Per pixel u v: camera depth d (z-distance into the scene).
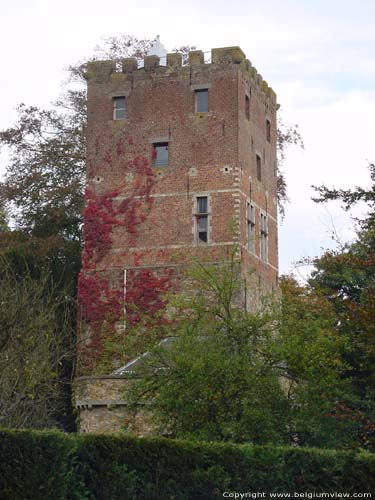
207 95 57.75
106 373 55.78
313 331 37.34
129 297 56.72
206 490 26.19
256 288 57.16
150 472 25.56
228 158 56.75
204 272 39.53
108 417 46.62
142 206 57.66
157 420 36.44
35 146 66.75
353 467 27.05
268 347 36.38
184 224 56.81
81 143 66.25
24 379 38.53
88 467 24.58
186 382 35.34
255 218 59.19
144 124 58.38
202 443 26.66
